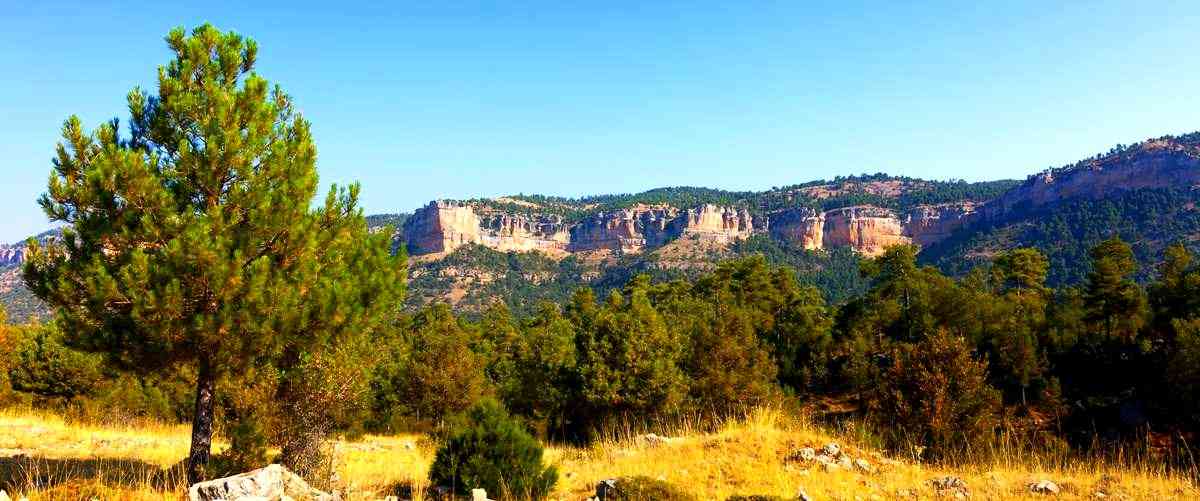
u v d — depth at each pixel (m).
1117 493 9.08
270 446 11.17
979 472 11.07
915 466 11.56
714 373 28.58
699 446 12.32
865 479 10.34
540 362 30.88
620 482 8.85
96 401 24.30
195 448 9.51
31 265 8.62
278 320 8.90
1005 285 67.44
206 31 10.17
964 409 14.80
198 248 8.16
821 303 81.69
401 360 32.50
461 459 9.62
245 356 9.13
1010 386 39.44
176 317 8.35
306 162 9.93
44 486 7.97
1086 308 45.78
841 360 48.56
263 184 9.33
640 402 26.08
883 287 56.00
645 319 29.38
